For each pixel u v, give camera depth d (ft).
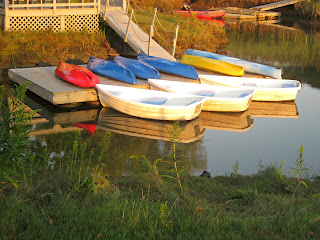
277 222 16.16
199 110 40.52
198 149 33.19
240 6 121.19
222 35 80.07
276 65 63.87
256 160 31.04
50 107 42.16
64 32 63.77
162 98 41.86
